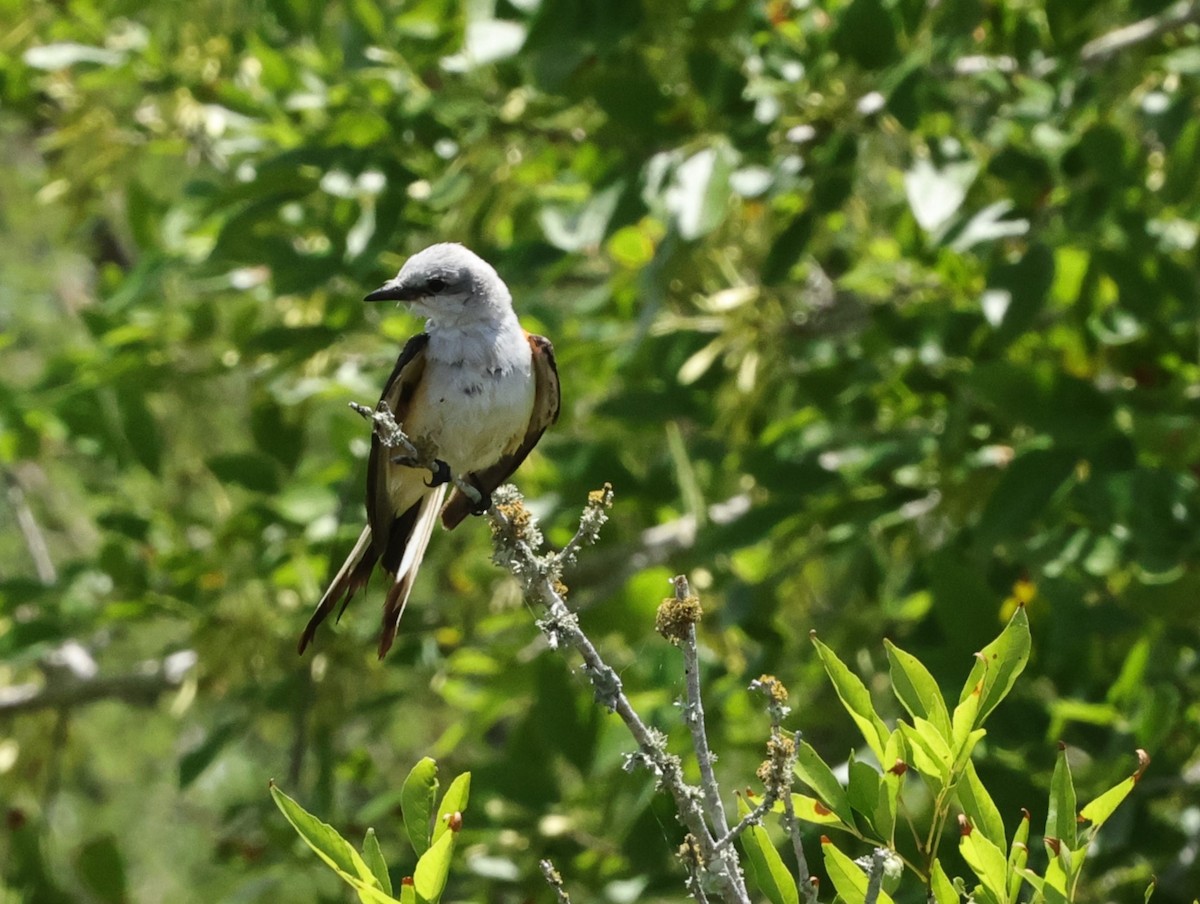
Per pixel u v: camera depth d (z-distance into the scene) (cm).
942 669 780
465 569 1148
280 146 1076
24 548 1614
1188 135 914
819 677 1018
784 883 474
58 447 1390
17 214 1498
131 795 1656
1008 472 862
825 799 485
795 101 945
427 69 1056
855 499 1002
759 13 1005
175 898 1598
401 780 1491
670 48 971
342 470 1095
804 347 1103
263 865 1042
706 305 1032
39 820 1152
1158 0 920
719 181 866
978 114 954
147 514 1159
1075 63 941
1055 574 866
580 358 1084
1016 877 468
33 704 1160
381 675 1088
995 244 990
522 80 997
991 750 790
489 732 1550
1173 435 842
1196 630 897
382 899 438
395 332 1080
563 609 489
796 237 959
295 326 1080
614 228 908
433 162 1002
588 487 1094
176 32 1215
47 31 1220
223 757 1572
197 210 1092
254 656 1051
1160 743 779
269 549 1096
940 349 1008
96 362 1146
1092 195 898
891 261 1115
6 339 1145
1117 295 915
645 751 466
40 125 1346
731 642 1055
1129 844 818
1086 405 866
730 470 1084
